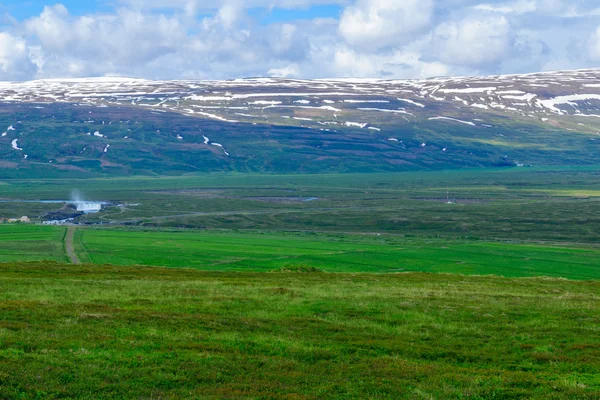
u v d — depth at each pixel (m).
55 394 24.77
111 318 37.66
